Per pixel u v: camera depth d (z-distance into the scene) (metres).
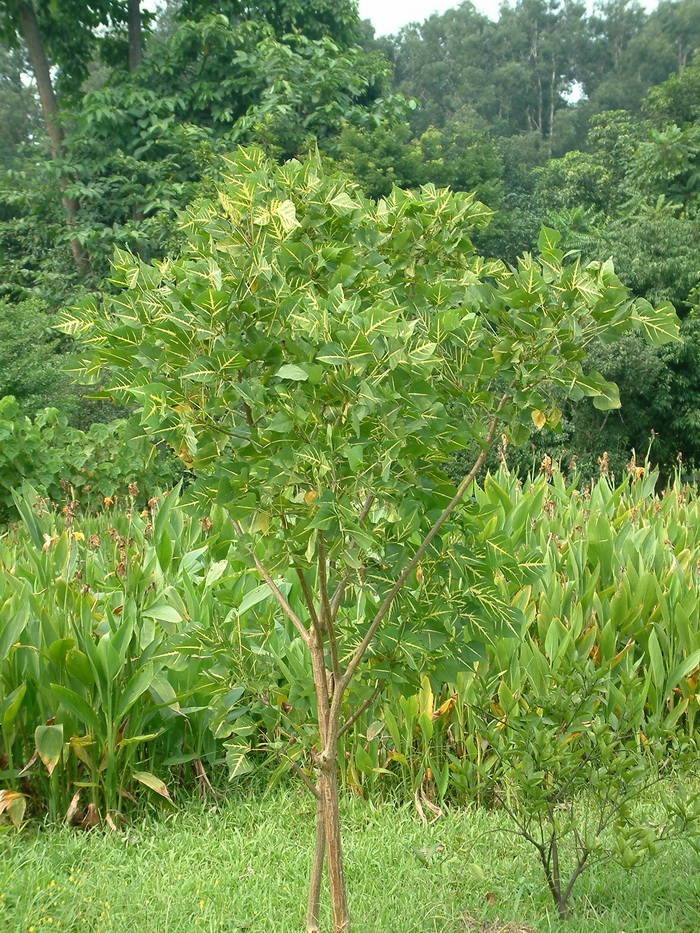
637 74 58.62
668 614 4.61
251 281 2.49
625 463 13.95
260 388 2.38
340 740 4.12
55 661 3.93
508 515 5.34
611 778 3.10
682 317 16.89
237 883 3.31
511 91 59.09
